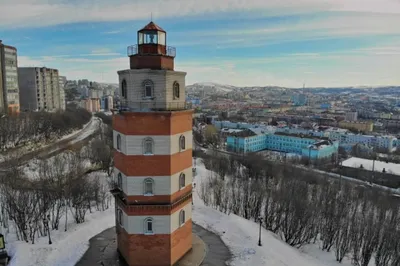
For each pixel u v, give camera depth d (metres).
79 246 45.31
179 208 41.09
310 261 48.19
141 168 38.16
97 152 98.94
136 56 37.62
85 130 176.12
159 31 37.56
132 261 39.88
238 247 46.16
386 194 84.31
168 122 37.56
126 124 37.09
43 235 50.16
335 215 58.78
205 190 74.94
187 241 43.69
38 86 197.12
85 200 60.78
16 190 57.28
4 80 153.50
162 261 40.25
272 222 61.62
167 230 39.66
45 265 40.75
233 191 69.00
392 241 49.75
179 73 39.00
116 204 43.31
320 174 110.56
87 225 52.91
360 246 52.81
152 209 38.97
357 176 118.38
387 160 143.75
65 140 139.38
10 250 45.31
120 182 41.03
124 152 38.28
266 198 66.38
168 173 38.59
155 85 37.19
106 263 40.81
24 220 48.78
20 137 123.12
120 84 39.91
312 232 57.84
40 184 63.25
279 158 144.00
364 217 59.62
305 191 71.69
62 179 65.88
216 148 169.12
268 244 47.94
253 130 194.88
